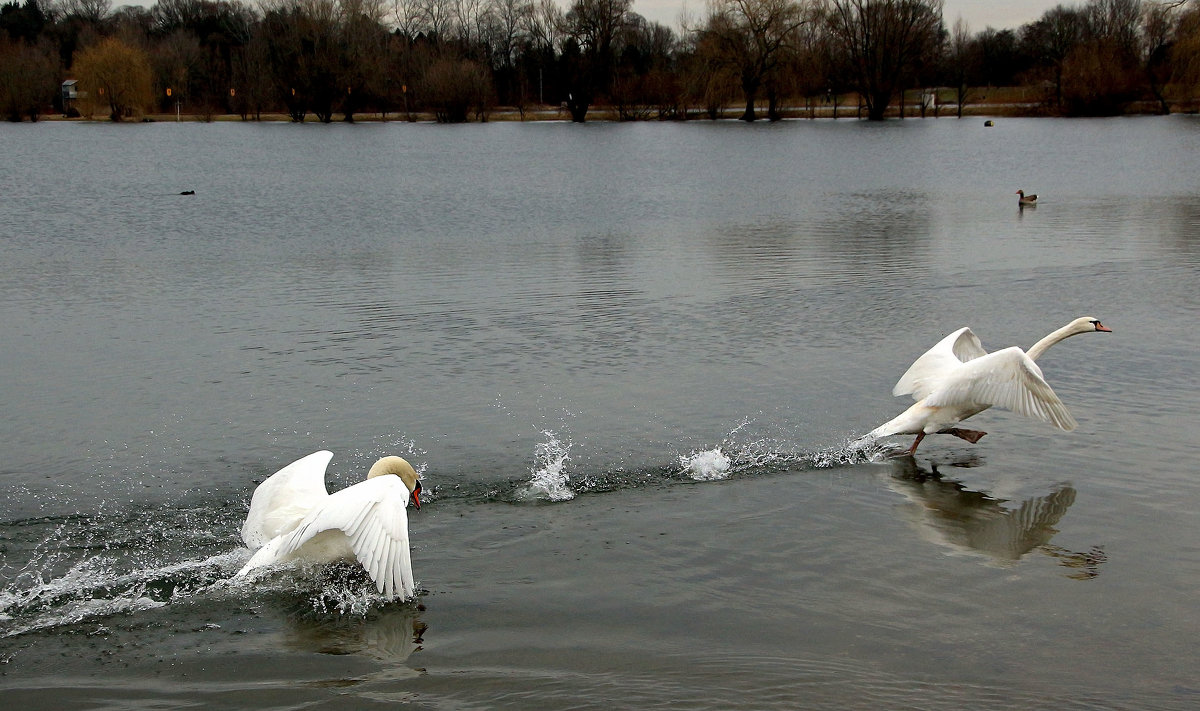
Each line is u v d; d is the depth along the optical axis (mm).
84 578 7188
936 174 44531
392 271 20328
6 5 127188
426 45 106875
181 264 21266
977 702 5750
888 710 5676
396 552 6207
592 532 8023
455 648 6348
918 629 6562
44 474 9289
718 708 5699
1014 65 124000
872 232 26125
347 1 95250
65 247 23719
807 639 6441
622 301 17047
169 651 6297
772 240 24750
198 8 129000
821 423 10633
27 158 53125
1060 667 6113
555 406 11203
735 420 10711
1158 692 5852
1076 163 49281
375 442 10094
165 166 48938
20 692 5848
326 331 14875
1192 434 10109
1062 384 11883
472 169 48156
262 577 7152
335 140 71250
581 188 39219
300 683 5965
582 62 99500
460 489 8875
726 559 7566
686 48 94062
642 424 10586
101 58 92312
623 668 6109
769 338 14312
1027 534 7988
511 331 14812
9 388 12031
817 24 89188
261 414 11016
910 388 9914
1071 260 21016
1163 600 6926
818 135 74000
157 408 11250
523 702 5773
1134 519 8234
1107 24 109438
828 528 8117
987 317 15578
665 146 64438
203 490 8906
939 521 8250
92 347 13992
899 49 90125
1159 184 38750
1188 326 14656
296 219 29375
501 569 7387
